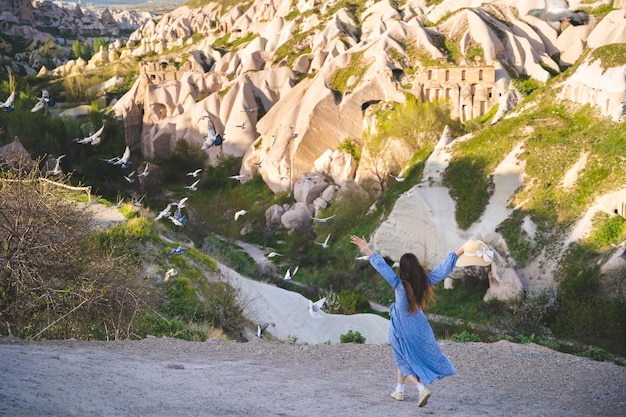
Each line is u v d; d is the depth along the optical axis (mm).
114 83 126062
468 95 70562
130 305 17672
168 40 153875
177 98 100188
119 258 18344
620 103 50969
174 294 23578
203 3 175125
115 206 29531
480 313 44625
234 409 8062
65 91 125000
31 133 79562
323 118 76438
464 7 87438
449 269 9000
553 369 11938
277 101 91875
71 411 6945
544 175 49875
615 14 76062
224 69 111312
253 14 142375
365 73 78812
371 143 68938
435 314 46031
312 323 30375
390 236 53750
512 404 9711
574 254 44312
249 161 82750
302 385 9984
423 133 66062
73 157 84875
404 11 96125
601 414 9477
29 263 16500
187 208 64062
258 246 64938
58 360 9766
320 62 92812
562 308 39719
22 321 15914
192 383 9359
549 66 75438
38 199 17000
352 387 10156
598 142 49750
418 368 9016
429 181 54500
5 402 6832
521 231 47625
